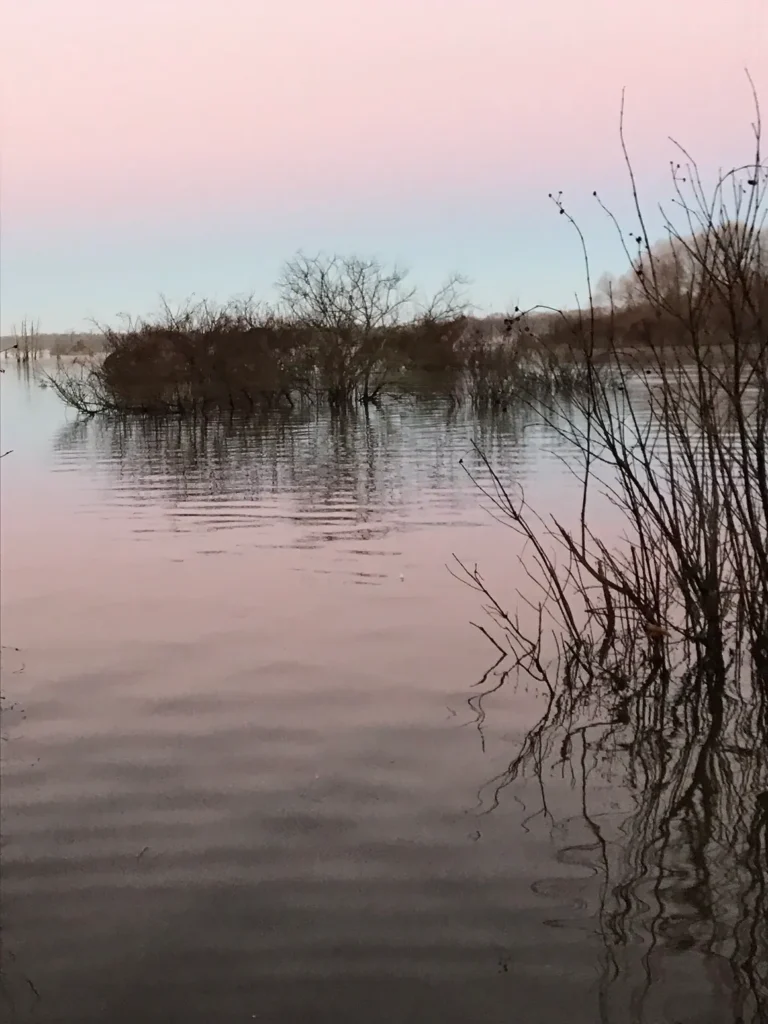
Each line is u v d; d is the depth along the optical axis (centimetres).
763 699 588
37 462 1900
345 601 818
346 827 438
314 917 373
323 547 1039
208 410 3262
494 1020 321
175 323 3219
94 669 653
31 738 536
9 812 453
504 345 2931
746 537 616
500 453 1844
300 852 417
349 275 3253
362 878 398
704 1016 321
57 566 981
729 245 567
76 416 3177
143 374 3134
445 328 3338
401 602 810
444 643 699
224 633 732
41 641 720
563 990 333
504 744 525
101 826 439
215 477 1633
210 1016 325
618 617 685
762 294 566
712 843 423
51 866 408
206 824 442
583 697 594
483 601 805
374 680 625
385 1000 330
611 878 396
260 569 946
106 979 342
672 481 651
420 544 1036
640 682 619
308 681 624
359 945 357
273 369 3200
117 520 1242
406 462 1761
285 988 337
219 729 547
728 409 608
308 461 1830
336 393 3259
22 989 338
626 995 330
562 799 463
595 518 1133
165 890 391
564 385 1361
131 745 527
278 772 492
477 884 393
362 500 1343
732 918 370
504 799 463
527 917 371
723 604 652
